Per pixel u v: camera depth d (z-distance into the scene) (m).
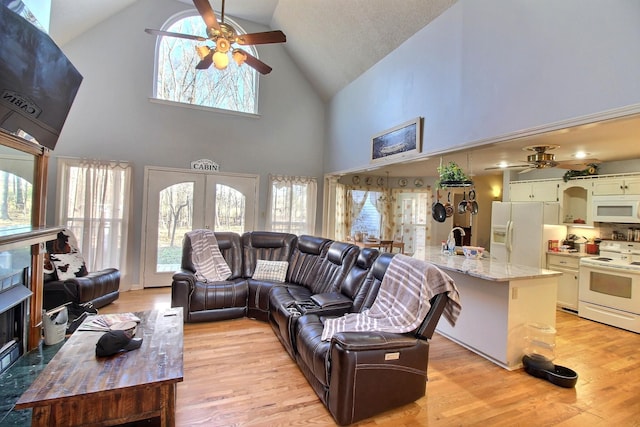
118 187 4.98
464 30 3.30
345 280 3.25
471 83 3.21
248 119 6.01
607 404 2.29
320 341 2.30
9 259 2.45
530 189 5.45
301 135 6.47
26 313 2.70
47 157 2.96
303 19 5.22
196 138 5.61
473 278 3.18
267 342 3.24
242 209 5.95
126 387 1.65
